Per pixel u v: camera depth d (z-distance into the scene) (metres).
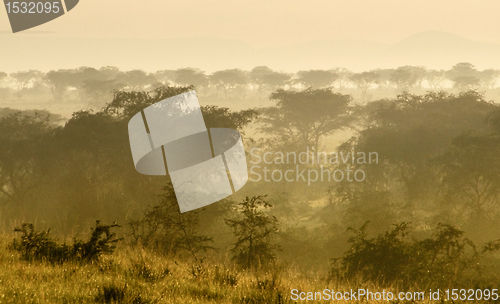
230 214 75.06
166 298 15.79
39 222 78.62
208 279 20.28
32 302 13.00
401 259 34.53
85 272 17.70
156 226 37.16
